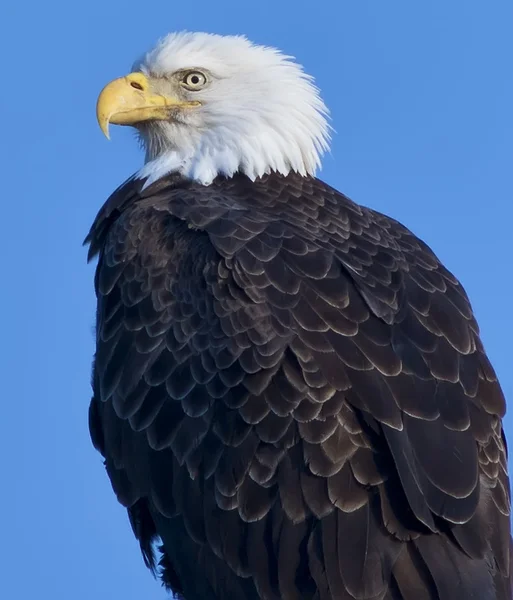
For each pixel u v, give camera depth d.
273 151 16.81
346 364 13.44
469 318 14.88
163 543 14.16
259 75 17.05
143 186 16.77
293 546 13.06
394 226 15.95
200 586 13.63
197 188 16.41
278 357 13.53
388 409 13.23
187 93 17.05
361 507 12.96
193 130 17.03
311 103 17.23
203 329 14.02
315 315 13.73
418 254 15.41
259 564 13.20
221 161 16.77
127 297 14.79
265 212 15.48
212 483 13.54
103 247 15.80
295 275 14.05
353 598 12.73
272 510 13.20
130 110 17.14
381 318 13.90
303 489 13.12
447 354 14.00
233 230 14.61
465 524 12.94
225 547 13.41
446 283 15.05
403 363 13.63
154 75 17.23
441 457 13.15
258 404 13.45
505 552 13.25
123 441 14.36
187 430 13.80
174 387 14.00
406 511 12.92
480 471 13.52
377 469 13.07
